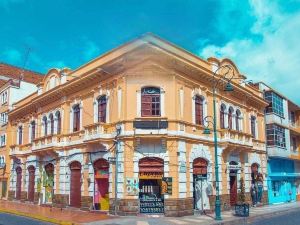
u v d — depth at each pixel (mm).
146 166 22875
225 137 27281
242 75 32094
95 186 25141
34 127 34750
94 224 18609
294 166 42875
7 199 38094
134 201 22297
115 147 23438
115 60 24062
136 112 23297
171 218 21453
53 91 30391
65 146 28844
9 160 38812
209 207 25219
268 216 24906
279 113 37438
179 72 24141
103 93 25500
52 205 29250
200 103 26281
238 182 29469
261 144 34406
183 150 23469
